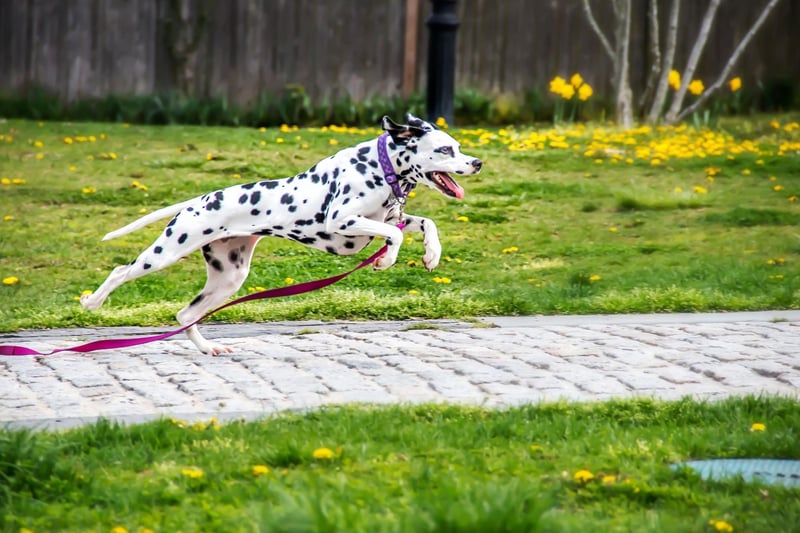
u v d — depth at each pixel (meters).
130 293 12.33
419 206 15.93
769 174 17.66
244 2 22.55
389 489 6.18
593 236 14.79
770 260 13.49
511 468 6.57
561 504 6.11
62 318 11.23
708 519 5.85
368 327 11.15
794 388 8.70
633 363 9.49
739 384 8.81
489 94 23.03
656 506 6.14
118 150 18.33
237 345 10.23
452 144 9.22
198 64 22.64
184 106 21.97
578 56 23.22
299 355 9.80
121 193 16.02
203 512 5.95
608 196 16.47
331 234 9.39
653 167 18.02
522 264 13.69
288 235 9.49
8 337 10.66
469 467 6.59
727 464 6.85
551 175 17.55
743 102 23.44
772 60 23.91
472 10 22.84
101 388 8.65
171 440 7.02
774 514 5.98
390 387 8.70
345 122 22.41
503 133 20.00
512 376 9.03
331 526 5.23
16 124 20.41
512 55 23.03
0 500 6.14
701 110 23.33
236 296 12.30
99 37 22.30
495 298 12.02
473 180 17.11
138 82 22.58
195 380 8.88
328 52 22.77
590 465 6.65
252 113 22.33
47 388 8.64
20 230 14.38
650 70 23.12
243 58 22.66
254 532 5.62
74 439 6.99
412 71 22.97
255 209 9.41
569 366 9.38
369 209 9.30
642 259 13.77
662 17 23.34
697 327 10.95
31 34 22.08
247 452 6.82
